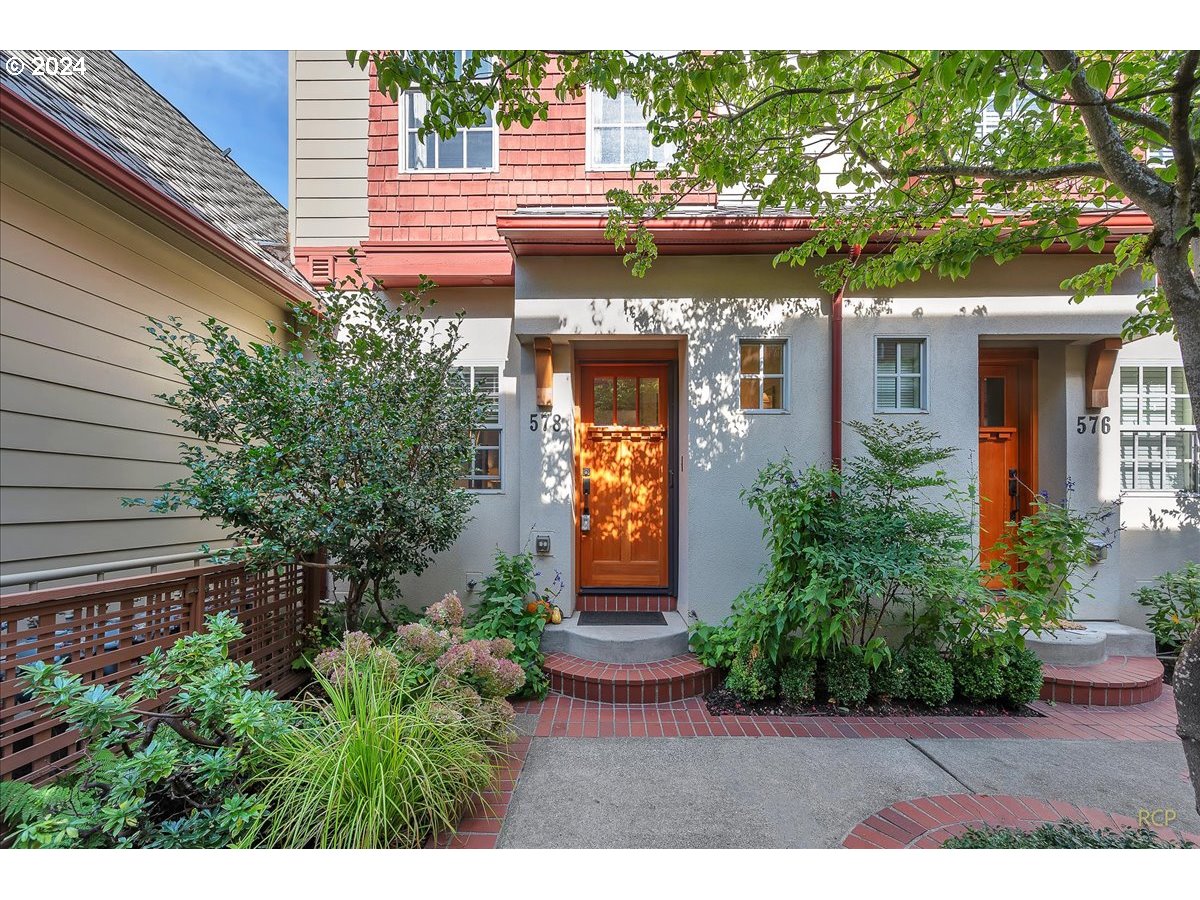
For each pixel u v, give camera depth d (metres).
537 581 5.02
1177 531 5.02
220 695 2.31
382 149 5.47
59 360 3.33
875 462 4.66
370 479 3.84
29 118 2.86
